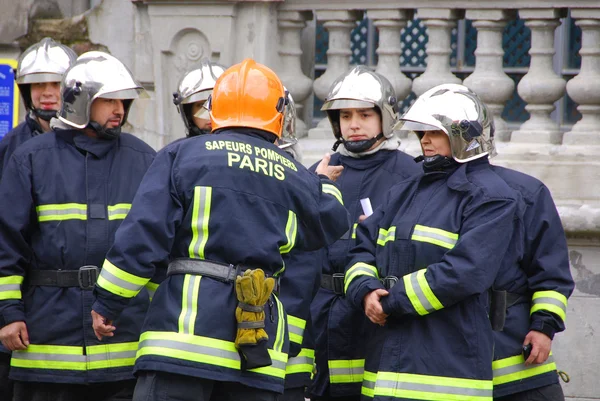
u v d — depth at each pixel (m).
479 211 9.48
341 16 14.66
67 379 10.35
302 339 10.20
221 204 8.80
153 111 15.55
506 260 9.95
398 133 14.56
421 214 9.75
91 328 10.38
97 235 10.46
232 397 8.81
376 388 9.59
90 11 16.28
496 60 14.07
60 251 10.39
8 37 16.67
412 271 9.65
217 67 11.94
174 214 8.81
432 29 14.26
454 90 9.98
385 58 14.59
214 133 9.40
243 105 9.34
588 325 13.21
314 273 10.01
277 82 9.55
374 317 9.66
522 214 9.88
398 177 11.26
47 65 12.26
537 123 13.90
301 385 10.49
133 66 16.06
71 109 10.58
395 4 14.30
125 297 8.68
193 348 8.53
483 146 9.86
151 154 11.11
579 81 13.51
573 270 13.29
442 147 9.84
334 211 9.40
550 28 13.70
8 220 10.38
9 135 12.46
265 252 8.83
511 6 13.73
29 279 10.60
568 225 13.02
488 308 9.88
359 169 11.41
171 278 8.90
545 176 13.47
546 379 10.25
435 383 9.36
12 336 10.38
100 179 10.65
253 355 8.59
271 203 8.97
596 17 13.30
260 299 8.64
